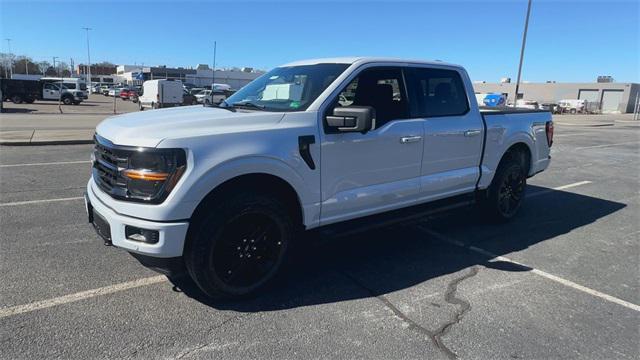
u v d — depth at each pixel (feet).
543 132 21.24
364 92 14.40
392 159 14.82
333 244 17.25
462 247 17.21
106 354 9.78
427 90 16.30
